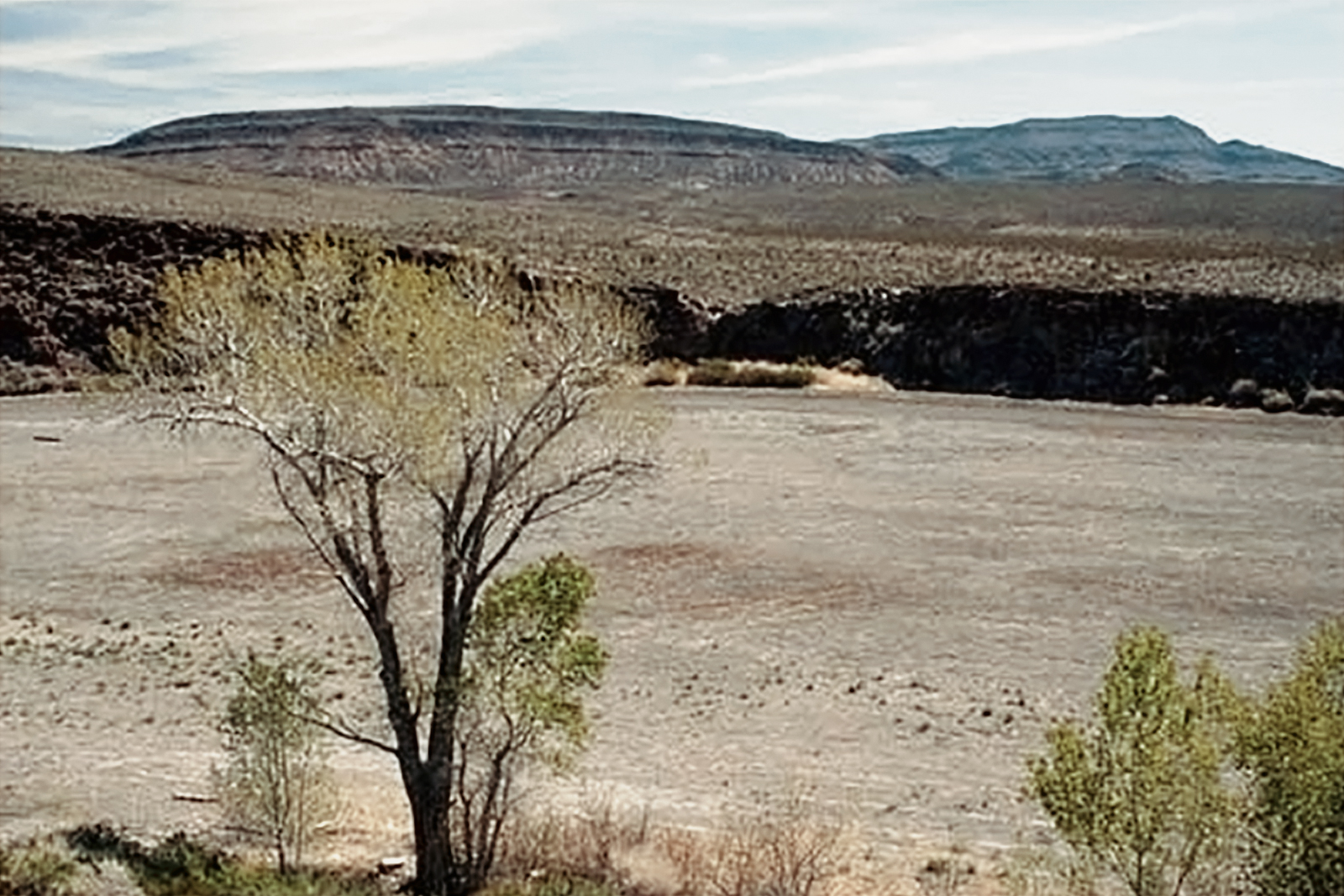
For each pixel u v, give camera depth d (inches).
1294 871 515.8
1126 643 551.2
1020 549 1213.1
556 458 684.7
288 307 663.8
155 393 735.7
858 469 1487.5
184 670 947.3
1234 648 983.0
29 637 1010.7
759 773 796.6
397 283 655.8
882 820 739.4
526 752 690.8
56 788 765.9
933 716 874.8
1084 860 603.8
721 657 975.0
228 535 1247.5
